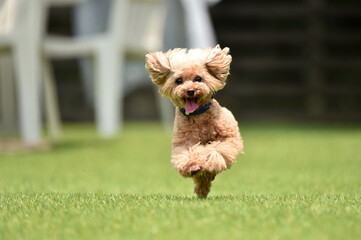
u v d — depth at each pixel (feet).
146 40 44.14
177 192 21.76
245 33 62.59
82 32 51.80
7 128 44.37
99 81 42.16
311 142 44.19
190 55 17.39
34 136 36.96
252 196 17.69
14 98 44.01
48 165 30.78
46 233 12.23
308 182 24.07
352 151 37.88
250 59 62.90
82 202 15.80
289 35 62.54
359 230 12.09
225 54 17.51
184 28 51.13
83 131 54.90
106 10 50.75
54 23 60.03
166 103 52.65
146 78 55.42
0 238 11.84
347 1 64.49
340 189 21.65
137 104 66.33
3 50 36.73
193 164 16.31
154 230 12.11
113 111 43.04
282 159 33.88
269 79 63.62
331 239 11.39
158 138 47.73
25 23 35.32
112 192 21.50
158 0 44.11
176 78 17.07
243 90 63.16
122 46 41.91
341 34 62.64
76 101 63.98
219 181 24.89
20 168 29.50
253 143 43.75
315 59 62.69
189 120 17.30
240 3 62.69
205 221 12.84
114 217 13.48
